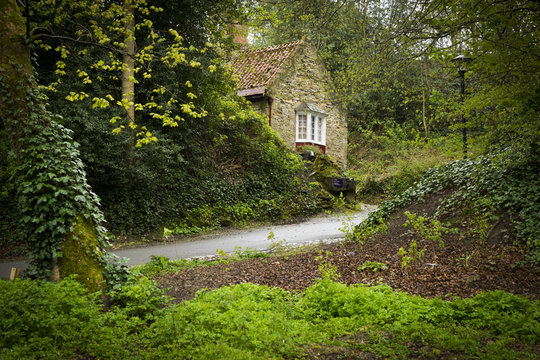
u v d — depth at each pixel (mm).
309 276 8102
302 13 9773
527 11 5809
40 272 6117
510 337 4629
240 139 19797
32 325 4441
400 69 7957
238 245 12438
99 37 10219
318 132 26641
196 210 15703
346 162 28812
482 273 7625
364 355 4383
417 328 4879
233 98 21219
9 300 4734
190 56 15625
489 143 8312
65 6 11188
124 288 5871
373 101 30875
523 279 7238
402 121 32906
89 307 5191
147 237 13516
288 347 4438
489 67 6227
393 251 9531
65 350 4215
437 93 8406
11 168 12031
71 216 6336
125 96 13703
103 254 6629
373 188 25109
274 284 7621
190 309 5184
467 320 5207
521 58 5977
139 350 4402
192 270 8594
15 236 11383
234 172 18609
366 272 8188
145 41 14789
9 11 6672
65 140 6973
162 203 14852
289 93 24609
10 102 6426
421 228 9438
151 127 15320
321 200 20094
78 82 12711
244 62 25891
